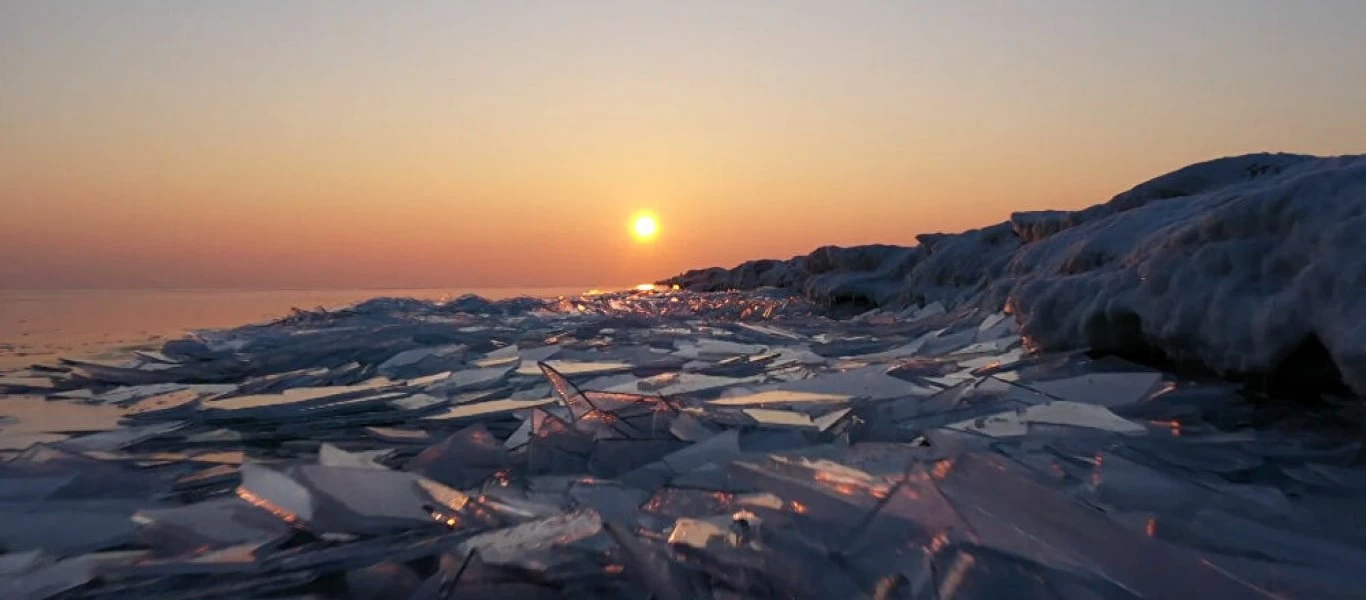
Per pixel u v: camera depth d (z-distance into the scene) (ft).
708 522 4.60
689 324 17.94
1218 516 4.59
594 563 4.02
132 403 10.09
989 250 20.98
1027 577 3.75
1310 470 5.59
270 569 4.08
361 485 5.10
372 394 9.82
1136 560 3.80
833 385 8.73
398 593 3.88
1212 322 8.07
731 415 7.18
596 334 15.40
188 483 6.10
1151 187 16.25
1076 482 5.21
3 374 12.57
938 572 3.82
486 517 4.74
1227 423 6.95
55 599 3.94
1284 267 7.75
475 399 9.23
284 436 7.81
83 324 24.93
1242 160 16.14
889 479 5.13
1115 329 9.52
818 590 3.78
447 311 24.97
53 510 5.25
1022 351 10.96
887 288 25.32
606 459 5.99
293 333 17.12
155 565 4.14
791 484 4.98
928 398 7.64
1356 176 7.72
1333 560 4.05
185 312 32.78
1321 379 7.30
